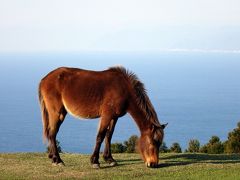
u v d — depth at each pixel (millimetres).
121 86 12805
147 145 12680
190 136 81688
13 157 14328
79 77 12891
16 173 11977
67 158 14203
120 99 12734
